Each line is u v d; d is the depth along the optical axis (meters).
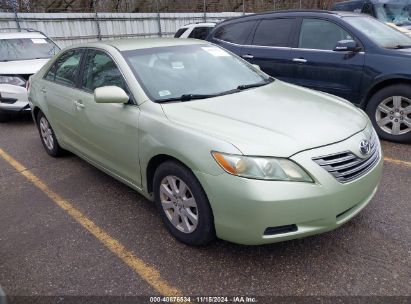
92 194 4.14
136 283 2.74
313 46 5.81
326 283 2.65
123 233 3.36
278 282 2.69
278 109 3.17
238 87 3.75
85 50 4.28
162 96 3.38
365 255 2.91
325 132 2.82
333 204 2.62
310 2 21.31
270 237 2.58
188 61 3.92
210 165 2.66
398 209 3.50
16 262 3.05
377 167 3.00
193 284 2.71
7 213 3.84
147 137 3.16
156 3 19.78
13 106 7.10
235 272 2.80
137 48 3.88
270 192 2.49
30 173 4.81
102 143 3.83
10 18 14.05
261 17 6.56
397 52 5.05
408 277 2.67
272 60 6.24
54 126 4.89
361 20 5.77
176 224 3.14
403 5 10.04
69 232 3.43
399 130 5.17
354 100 5.46
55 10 17.53
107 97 3.28
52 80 4.85
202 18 19.69
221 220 2.69
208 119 2.97
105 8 19.36
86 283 2.77
